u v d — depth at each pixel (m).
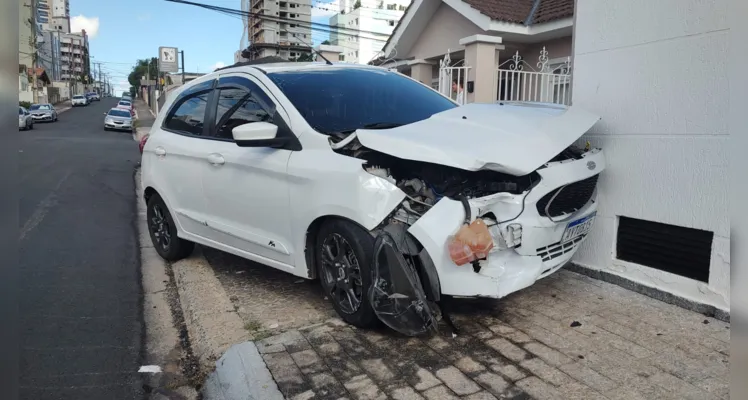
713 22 3.67
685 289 3.96
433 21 13.79
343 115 4.20
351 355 3.42
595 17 4.47
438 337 3.61
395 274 3.35
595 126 4.52
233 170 4.50
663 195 4.04
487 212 3.38
